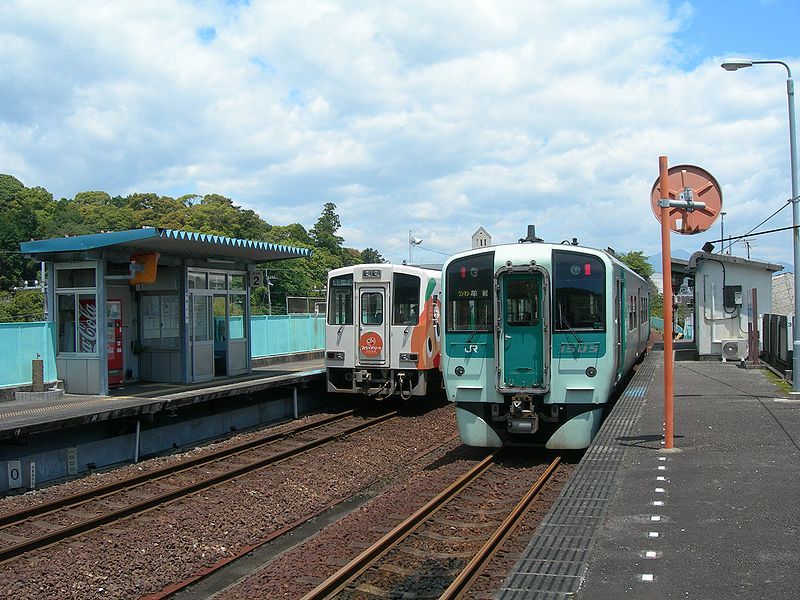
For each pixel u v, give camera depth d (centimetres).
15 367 1434
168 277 1641
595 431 1109
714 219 859
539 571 504
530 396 1083
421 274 1688
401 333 1680
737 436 928
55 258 1484
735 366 1945
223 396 1405
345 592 642
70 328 1484
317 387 1852
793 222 1374
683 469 765
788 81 1400
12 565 741
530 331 1091
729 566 496
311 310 2750
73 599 668
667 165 854
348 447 1328
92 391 1439
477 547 757
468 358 1119
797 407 1152
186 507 945
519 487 987
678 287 3416
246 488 1038
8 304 3284
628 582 477
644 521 602
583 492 692
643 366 2038
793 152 1389
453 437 1448
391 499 960
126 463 1228
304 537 873
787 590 452
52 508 934
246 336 1862
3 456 1043
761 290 2155
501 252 1099
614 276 1121
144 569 740
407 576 682
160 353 1648
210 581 732
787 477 719
